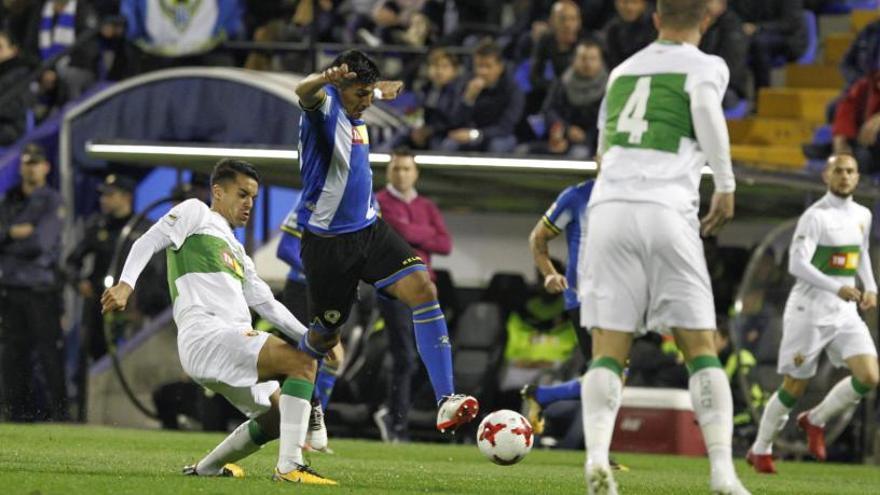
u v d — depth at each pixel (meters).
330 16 72.31
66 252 61.62
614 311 22.00
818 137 65.25
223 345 26.36
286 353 26.47
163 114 58.91
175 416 58.41
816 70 69.94
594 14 66.94
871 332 54.59
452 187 57.19
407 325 49.50
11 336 58.12
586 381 22.03
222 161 28.27
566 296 39.56
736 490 21.52
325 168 29.12
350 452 42.44
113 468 29.34
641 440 51.72
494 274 59.00
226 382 26.33
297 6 71.81
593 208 22.44
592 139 59.50
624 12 61.22
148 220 61.06
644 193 22.05
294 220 40.03
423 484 28.59
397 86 29.20
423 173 54.03
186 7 66.88
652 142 22.34
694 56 22.64
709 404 21.86
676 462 45.69
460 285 62.50
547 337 57.47
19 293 57.72
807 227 42.50
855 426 54.19
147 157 56.72
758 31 68.00
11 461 30.80
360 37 72.50
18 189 58.84
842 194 42.94
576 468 38.66
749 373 53.47
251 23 71.19
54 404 58.47
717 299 57.66
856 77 62.03
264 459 34.72
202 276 27.12
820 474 42.59
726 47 64.19
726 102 64.44
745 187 52.84
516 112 60.06
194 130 58.28
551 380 55.06
